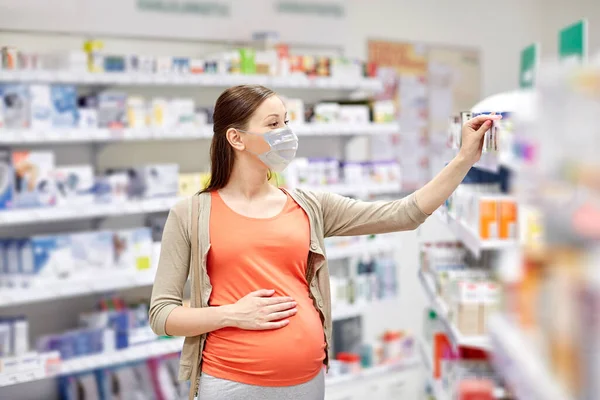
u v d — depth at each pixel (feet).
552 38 24.27
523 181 4.02
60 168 13.30
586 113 3.41
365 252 16.90
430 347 12.62
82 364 13.24
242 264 7.05
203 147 16.78
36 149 14.47
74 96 13.39
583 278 3.32
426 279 11.81
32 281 12.89
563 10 24.13
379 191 17.11
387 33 20.33
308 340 7.10
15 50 12.96
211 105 17.04
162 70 14.37
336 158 17.95
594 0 23.97
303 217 7.40
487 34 23.04
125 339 13.84
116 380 14.29
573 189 3.42
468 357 10.11
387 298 17.31
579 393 3.33
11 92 12.84
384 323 19.33
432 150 21.56
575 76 3.44
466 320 9.01
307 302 7.28
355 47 19.57
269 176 7.87
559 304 3.53
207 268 7.17
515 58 23.72
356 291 16.81
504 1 23.38
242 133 7.20
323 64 16.65
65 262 13.20
